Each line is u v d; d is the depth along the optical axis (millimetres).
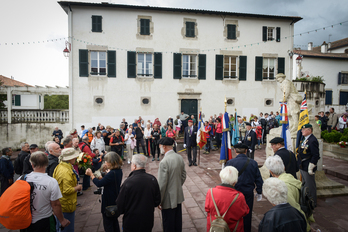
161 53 15656
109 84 15195
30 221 2637
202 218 4539
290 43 17406
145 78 15648
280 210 2203
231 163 3754
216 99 16609
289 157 3965
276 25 17156
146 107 15711
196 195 5727
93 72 15000
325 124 12281
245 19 16688
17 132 14352
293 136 6398
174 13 15766
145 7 15008
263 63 17344
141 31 15430
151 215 2902
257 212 4742
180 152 11688
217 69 16484
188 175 7469
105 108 15180
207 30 16281
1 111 14297
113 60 15117
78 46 14750
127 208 2865
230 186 2703
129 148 9297
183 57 16328
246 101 16984
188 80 16219
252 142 7445
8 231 4254
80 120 14906
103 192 3434
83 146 6586
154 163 9305
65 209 3422
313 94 18531
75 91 14812
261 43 17016
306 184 4715
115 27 15109
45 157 2896
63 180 3383
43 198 2750
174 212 3432
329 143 10359
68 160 3537
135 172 3039
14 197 2557
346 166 8133
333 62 23031
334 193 5570
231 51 16625
